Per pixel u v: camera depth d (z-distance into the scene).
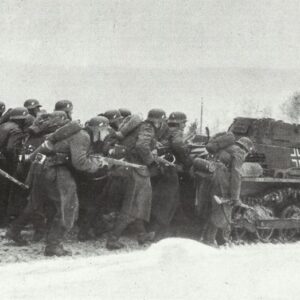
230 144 7.54
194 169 7.88
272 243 8.18
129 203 7.18
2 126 8.17
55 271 5.69
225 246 7.57
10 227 7.15
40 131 7.68
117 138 7.46
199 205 7.79
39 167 6.70
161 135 7.62
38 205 6.89
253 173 8.08
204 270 5.80
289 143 8.95
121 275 5.55
